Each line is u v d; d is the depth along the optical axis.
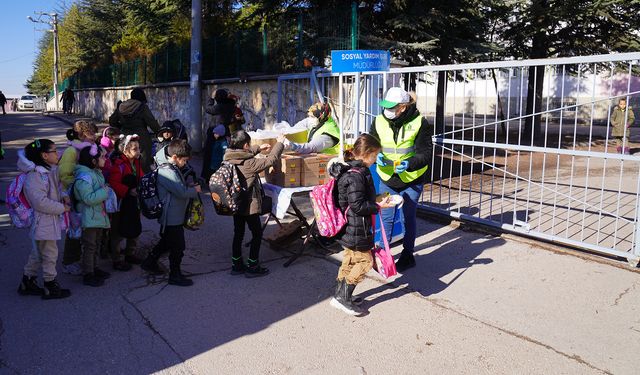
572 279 5.12
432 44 14.30
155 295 4.89
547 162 13.80
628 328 4.15
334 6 14.29
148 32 24.50
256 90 12.12
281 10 15.78
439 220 7.29
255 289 5.04
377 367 3.64
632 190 9.81
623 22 17.47
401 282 5.16
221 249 6.25
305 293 4.94
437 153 14.92
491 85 31.25
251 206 5.11
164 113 18.77
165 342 4.00
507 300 4.68
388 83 7.95
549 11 17.34
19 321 4.32
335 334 4.12
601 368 3.61
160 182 4.93
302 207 7.98
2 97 38.03
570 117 29.12
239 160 5.02
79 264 5.41
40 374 3.55
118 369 3.63
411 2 14.03
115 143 5.68
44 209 4.49
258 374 3.57
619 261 5.54
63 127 26.03
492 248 6.08
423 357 3.77
